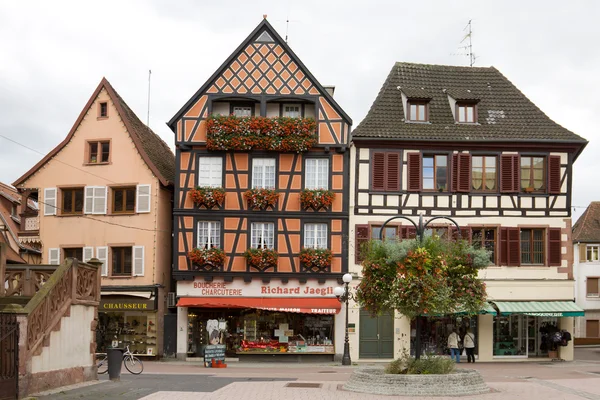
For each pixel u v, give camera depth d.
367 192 30.41
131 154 31.17
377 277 17.14
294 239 30.05
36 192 32.31
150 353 30.05
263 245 30.11
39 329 14.51
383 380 15.95
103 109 31.81
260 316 30.11
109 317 30.66
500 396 15.70
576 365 28.33
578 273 50.03
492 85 33.16
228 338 29.98
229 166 30.39
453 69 33.72
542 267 30.45
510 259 30.31
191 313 30.09
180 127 30.42
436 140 30.39
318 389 16.80
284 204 30.25
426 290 16.38
